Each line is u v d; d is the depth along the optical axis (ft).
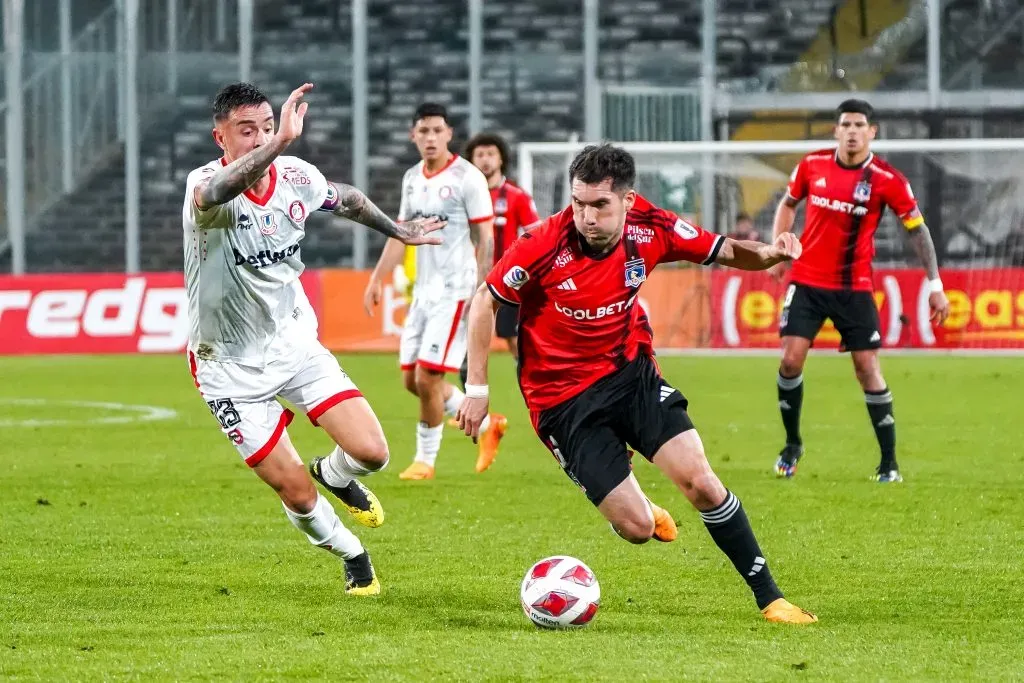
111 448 127.24
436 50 298.76
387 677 51.34
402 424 145.79
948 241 234.17
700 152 226.38
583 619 59.77
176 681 51.06
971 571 72.54
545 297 62.08
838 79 281.54
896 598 66.08
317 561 76.54
